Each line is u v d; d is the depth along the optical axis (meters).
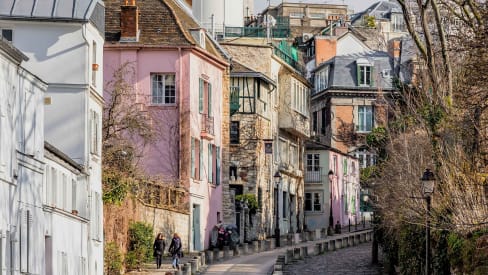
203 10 102.50
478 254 33.56
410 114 52.34
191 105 67.19
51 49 47.47
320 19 139.38
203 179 69.31
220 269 56.66
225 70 74.00
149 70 66.50
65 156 43.72
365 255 66.31
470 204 36.00
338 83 114.31
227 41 90.62
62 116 47.50
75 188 46.75
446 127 40.34
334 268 58.72
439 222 37.31
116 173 54.31
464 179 36.88
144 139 62.22
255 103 81.00
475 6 40.56
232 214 74.88
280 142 89.06
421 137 46.56
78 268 45.88
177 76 66.62
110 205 53.25
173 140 66.50
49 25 47.44
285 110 89.19
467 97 35.38
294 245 75.50
